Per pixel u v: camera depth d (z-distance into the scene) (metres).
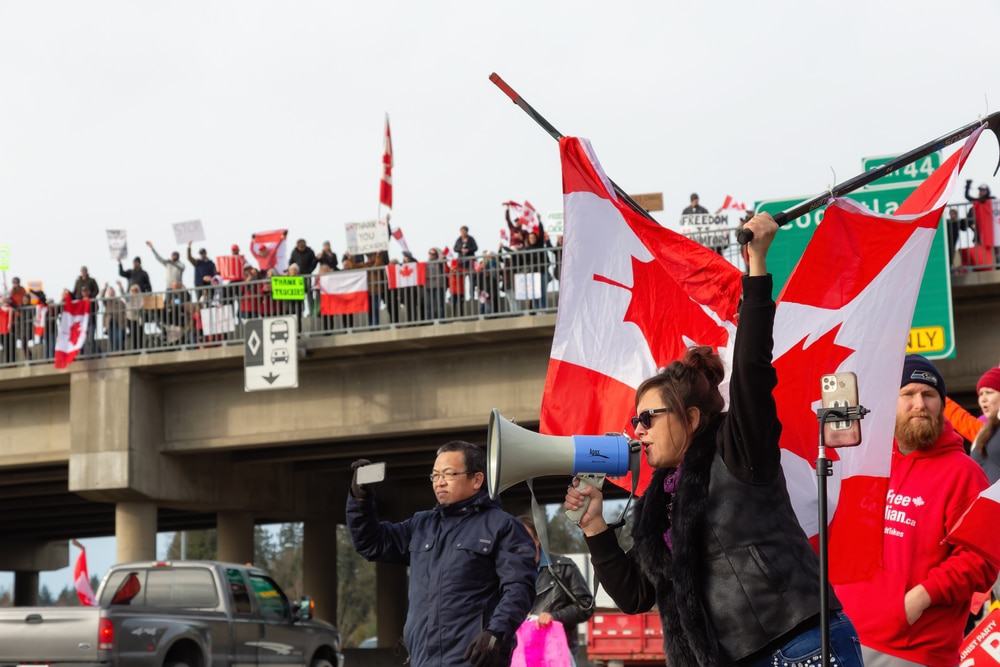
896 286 8.99
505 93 10.69
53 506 69.50
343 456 54.66
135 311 50.41
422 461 57.69
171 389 51.50
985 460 11.91
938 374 9.66
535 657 13.77
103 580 28.22
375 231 47.19
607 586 7.54
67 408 52.19
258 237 50.00
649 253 10.42
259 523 73.12
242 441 50.16
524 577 10.62
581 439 7.34
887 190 38.62
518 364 46.97
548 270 45.22
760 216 6.75
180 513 72.25
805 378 8.99
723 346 10.13
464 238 46.22
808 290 9.04
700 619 6.74
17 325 51.81
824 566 6.62
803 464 8.88
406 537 11.31
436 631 10.73
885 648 9.40
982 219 39.59
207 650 27.06
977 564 9.13
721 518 6.76
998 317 40.97
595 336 10.58
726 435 6.77
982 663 10.32
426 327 45.94
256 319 47.28
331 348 47.28
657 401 7.07
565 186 10.59
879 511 8.77
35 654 25.16
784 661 6.65
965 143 9.00
